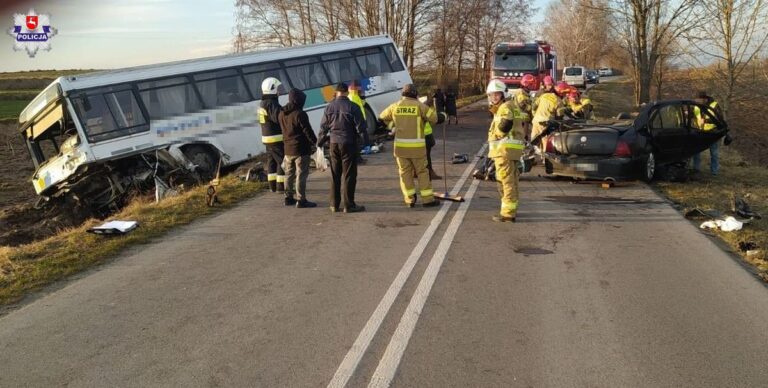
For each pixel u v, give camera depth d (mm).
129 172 12242
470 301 4961
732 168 12703
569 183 10383
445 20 37688
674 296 5051
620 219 7797
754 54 19266
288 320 4633
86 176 11789
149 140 12461
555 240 6816
